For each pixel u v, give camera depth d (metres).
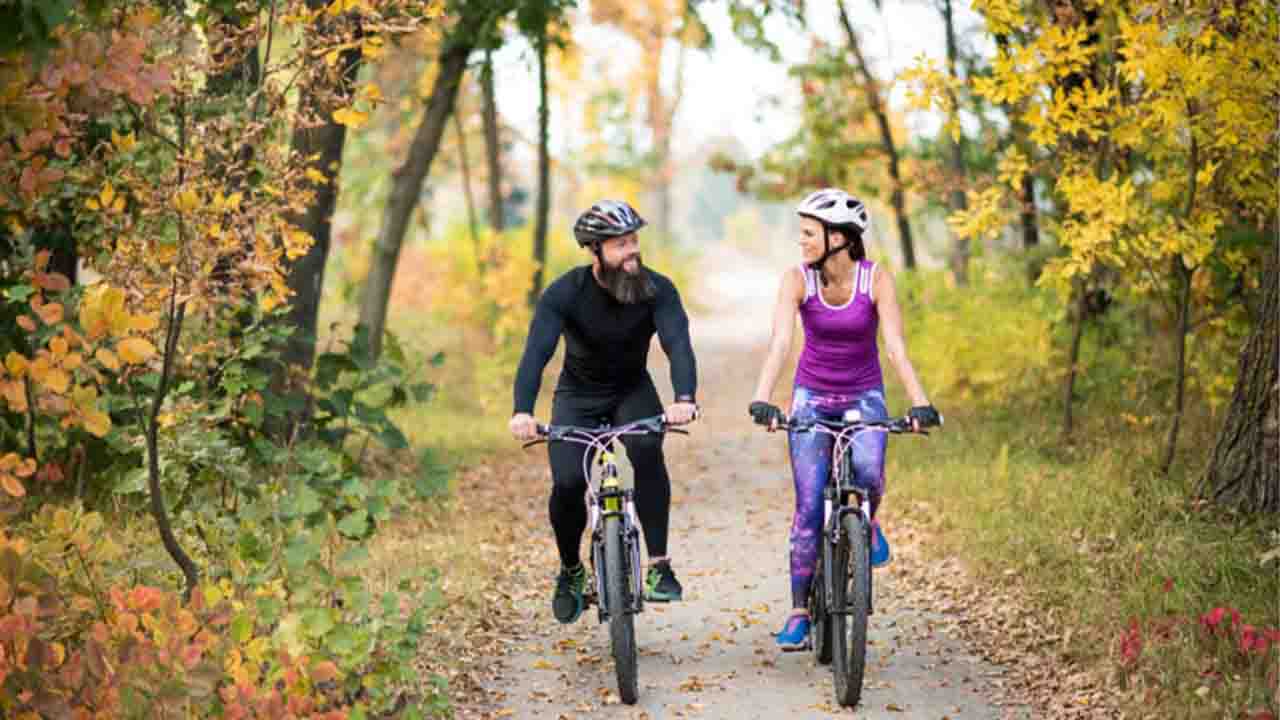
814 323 6.79
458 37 14.59
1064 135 10.80
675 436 16.66
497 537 10.38
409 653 5.69
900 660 7.21
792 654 7.32
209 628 5.17
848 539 6.40
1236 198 10.50
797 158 21.31
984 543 9.29
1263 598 7.45
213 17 6.91
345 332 21.52
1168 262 11.40
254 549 5.85
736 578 9.23
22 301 7.91
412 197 15.80
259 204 7.05
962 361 15.06
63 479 8.63
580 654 7.40
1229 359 11.49
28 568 4.56
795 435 6.93
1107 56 10.96
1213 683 6.26
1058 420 13.45
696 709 6.44
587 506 7.07
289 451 7.26
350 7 6.67
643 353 6.87
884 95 20.42
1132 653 6.54
